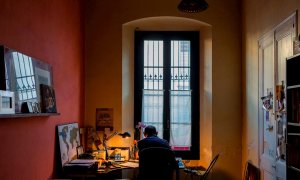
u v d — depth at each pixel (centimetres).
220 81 524
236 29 528
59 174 385
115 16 534
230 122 520
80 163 398
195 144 571
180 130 573
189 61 581
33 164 312
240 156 515
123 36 541
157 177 425
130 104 564
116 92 530
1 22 253
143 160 427
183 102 577
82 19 521
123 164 477
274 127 356
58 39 397
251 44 463
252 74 457
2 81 249
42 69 337
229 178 512
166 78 579
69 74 446
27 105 288
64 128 409
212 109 522
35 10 323
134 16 533
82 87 517
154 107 577
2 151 250
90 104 529
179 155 570
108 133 524
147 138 447
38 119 327
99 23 535
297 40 283
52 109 355
